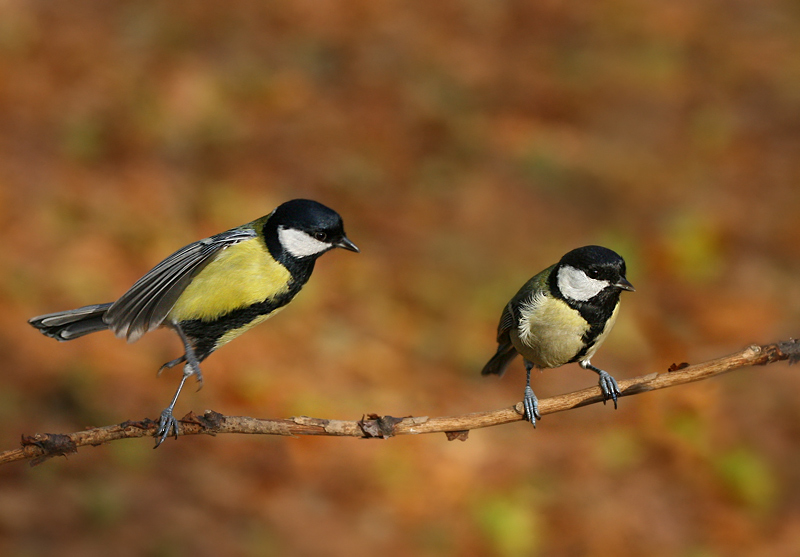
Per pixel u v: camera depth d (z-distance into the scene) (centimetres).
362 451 1176
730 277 1633
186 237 1449
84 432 585
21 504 981
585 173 1844
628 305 1535
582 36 2339
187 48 1930
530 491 1167
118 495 1026
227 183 1590
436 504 1124
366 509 1095
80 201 1442
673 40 2362
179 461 1101
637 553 1104
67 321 710
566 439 1270
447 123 1903
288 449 1159
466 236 1612
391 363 1330
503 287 1512
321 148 1753
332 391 1259
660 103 2109
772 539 1149
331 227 694
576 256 757
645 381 638
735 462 1242
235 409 1189
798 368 1409
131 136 1642
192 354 686
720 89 2200
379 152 1773
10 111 1608
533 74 2153
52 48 1805
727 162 1947
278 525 1043
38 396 1115
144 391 1175
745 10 2598
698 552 1116
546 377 1371
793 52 2377
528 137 1911
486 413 634
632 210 1756
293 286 702
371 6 2261
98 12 1962
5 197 1402
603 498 1173
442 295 1477
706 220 1738
